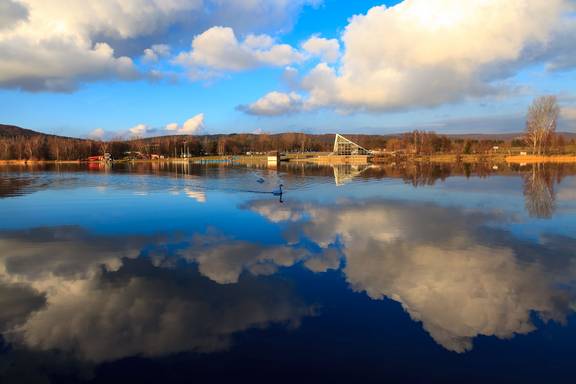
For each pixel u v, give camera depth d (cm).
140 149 17362
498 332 949
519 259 1524
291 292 1192
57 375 777
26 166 10981
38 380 762
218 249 1672
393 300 1134
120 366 807
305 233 1964
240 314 1044
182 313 1049
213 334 937
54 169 9119
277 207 2823
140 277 1329
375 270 1395
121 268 1424
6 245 1744
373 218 2367
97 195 3606
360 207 2802
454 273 1364
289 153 17075
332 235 1920
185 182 5128
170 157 16850
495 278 1318
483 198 3253
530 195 3416
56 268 1423
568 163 8712
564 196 3338
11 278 1322
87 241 1819
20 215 2511
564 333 947
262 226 2142
